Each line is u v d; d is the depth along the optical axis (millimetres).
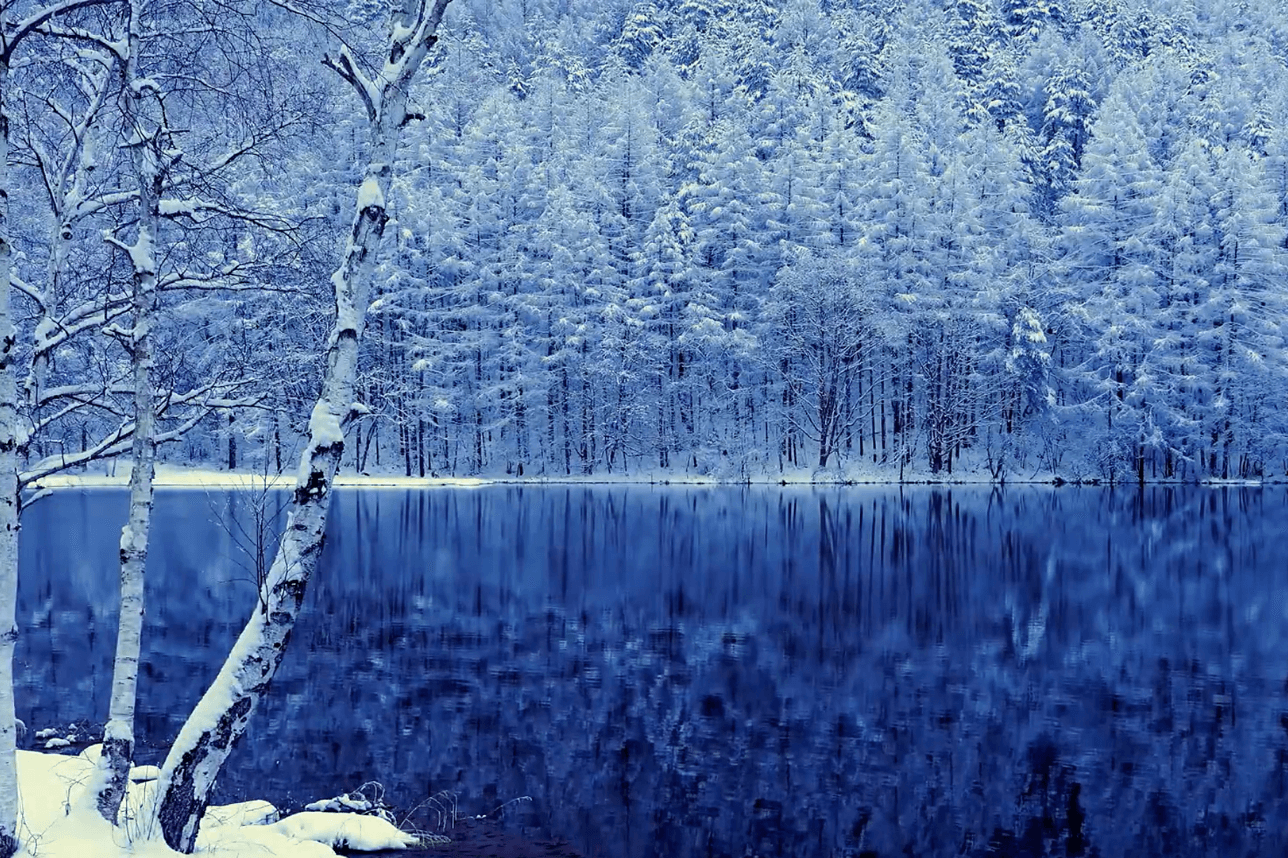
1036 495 47375
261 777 10398
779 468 57344
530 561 26562
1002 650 16734
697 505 42219
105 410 9945
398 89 6750
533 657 16047
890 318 57656
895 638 17609
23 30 5848
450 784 10289
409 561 26375
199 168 7711
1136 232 58750
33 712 12539
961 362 57250
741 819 9492
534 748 11500
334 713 12844
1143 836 9188
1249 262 56188
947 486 53594
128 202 8641
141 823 6422
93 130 8859
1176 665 15719
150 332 7223
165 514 34156
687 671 15219
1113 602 21000
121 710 6785
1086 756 11430
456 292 58750
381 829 8516
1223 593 22062
